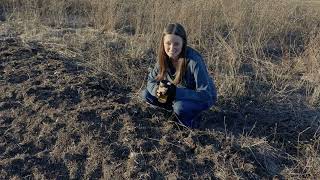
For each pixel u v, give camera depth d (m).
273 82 3.58
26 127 2.80
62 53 3.88
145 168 2.51
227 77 3.44
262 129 2.91
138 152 2.61
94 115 2.89
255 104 3.21
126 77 3.53
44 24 4.68
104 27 4.58
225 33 4.59
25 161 2.54
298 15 5.18
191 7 4.63
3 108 2.97
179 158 2.58
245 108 3.15
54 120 2.84
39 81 3.29
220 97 3.22
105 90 3.26
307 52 4.07
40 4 5.16
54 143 2.67
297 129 2.93
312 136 2.86
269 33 4.52
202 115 3.02
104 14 4.70
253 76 3.69
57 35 4.34
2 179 2.43
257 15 4.70
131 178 2.44
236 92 3.29
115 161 2.55
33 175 2.46
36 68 3.51
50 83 3.26
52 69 3.51
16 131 2.76
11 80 3.30
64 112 2.92
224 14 4.59
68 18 4.97
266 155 2.65
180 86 2.83
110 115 2.88
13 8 4.91
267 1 5.11
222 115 3.04
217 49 4.07
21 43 4.04
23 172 2.48
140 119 2.89
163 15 4.49
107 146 2.63
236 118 3.02
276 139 2.82
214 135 2.76
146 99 2.94
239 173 2.50
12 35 4.27
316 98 3.29
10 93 3.11
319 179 2.49
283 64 3.95
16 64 3.56
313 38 4.41
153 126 2.84
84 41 4.16
